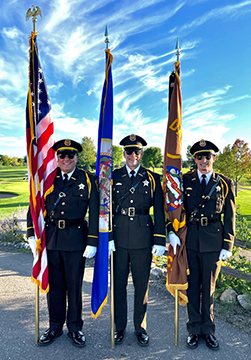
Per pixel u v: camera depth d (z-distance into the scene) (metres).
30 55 2.97
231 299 3.69
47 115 3.10
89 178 2.93
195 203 2.80
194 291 2.81
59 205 2.81
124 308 2.89
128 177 2.93
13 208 15.62
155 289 4.21
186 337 2.89
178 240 2.75
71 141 2.87
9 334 2.93
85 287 4.28
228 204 2.84
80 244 2.79
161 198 2.91
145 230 2.83
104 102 2.99
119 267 2.87
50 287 2.84
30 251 6.50
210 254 2.75
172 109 2.94
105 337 2.89
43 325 3.12
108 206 2.85
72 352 2.62
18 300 3.82
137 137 2.94
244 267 4.14
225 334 2.94
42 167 2.91
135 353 2.61
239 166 27.08
